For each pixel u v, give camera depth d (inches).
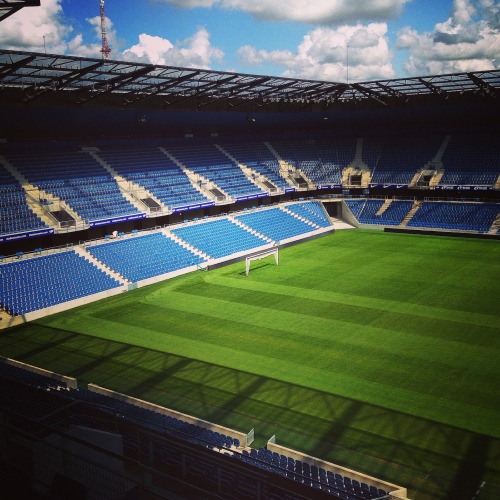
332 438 849.5
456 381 1033.5
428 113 2970.0
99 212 2070.6
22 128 2191.2
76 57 1457.9
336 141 3262.8
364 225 2790.4
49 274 1681.8
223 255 2153.1
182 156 2736.2
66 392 853.8
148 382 1068.5
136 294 1721.2
